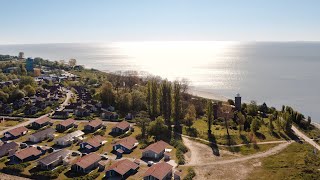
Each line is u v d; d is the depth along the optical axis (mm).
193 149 128625
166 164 104438
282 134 152000
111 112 172625
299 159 118750
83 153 118500
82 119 167375
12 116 171375
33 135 132375
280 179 101438
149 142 132750
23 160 110188
